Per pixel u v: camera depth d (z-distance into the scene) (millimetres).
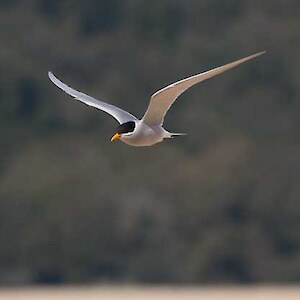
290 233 30359
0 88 34719
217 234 29938
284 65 35594
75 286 28484
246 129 34094
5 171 32531
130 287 27938
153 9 38312
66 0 39125
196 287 28078
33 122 34469
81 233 29844
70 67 36875
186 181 31250
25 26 37875
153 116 8008
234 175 31312
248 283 29516
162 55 37031
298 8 37625
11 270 29203
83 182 31297
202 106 34812
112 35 38156
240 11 38000
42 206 30297
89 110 34562
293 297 24109
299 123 34344
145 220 30094
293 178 31625
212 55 36531
